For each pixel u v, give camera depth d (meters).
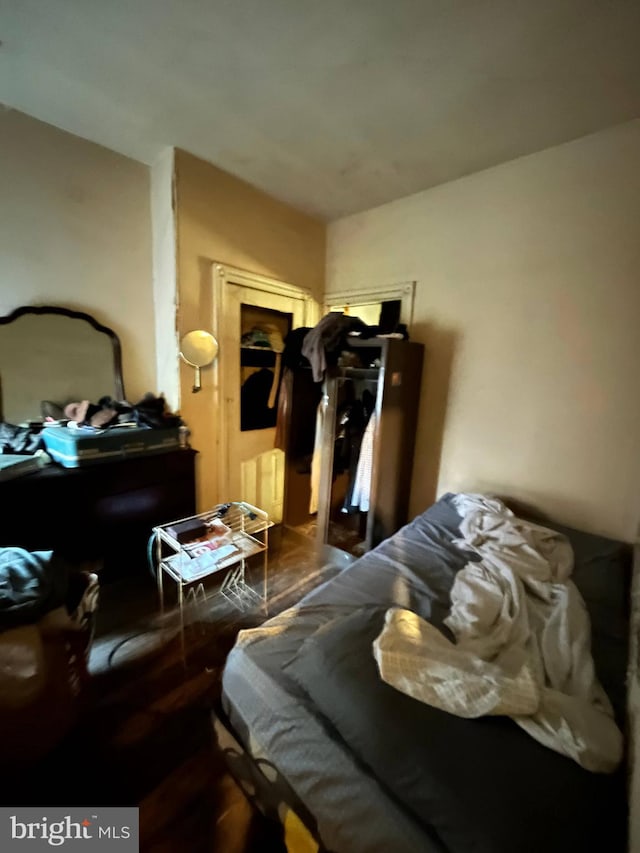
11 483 1.50
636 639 0.95
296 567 2.23
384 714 0.70
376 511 2.17
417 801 0.62
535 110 1.56
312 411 2.67
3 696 0.93
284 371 2.54
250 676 0.94
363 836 0.67
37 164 1.79
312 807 0.75
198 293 2.20
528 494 2.05
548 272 1.87
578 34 1.18
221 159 2.07
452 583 1.33
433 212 2.28
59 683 1.07
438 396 2.35
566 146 1.76
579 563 1.50
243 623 1.72
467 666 0.83
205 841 0.94
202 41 1.29
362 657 0.83
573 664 0.93
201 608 1.82
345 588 1.28
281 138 1.85
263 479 2.80
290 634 1.05
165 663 1.49
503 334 2.05
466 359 2.21
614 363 1.72
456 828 0.56
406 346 2.17
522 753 0.65
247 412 2.62
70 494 1.69
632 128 1.59
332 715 0.75
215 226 2.20
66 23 1.23
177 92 1.56
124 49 1.34
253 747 0.89
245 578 2.10
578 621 1.08
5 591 1.00
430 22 1.17
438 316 2.31
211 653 1.54
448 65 1.35
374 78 1.43
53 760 1.10
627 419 1.71
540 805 0.57
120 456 1.86
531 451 2.02
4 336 1.79
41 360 1.90
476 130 1.71
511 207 1.96
